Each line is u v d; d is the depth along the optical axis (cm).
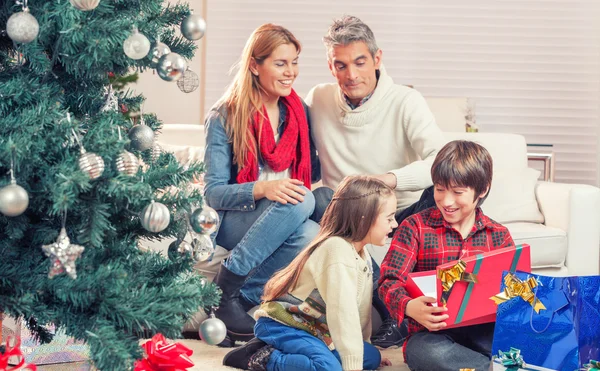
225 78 477
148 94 473
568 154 485
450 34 479
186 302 138
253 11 474
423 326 213
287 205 238
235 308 237
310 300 202
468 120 409
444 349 201
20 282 131
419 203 255
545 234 271
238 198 243
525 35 480
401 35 479
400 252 220
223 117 255
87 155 124
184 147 305
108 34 131
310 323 204
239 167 253
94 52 129
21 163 126
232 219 248
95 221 129
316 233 244
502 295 182
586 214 278
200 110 479
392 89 274
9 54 146
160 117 476
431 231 222
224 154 254
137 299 132
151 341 153
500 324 182
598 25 479
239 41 476
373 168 275
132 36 132
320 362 193
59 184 122
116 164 133
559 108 483
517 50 480
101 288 130
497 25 479
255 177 255
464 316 196
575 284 172
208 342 155
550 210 288
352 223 204
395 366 218
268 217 238
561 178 485
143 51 133
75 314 134
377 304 250
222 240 252
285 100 266
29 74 139
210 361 215
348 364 191
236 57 477
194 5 475
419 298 199
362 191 204
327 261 199
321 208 251
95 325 129
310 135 284
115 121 144
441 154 218
